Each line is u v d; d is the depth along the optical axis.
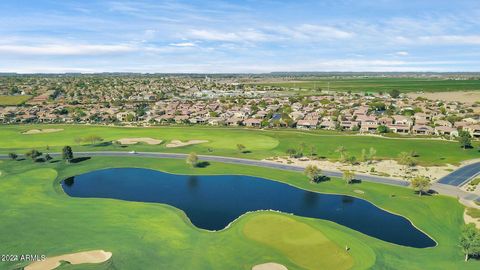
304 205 102.31
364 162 142.00
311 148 157.50
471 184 113.00
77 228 84.56
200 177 127.75
